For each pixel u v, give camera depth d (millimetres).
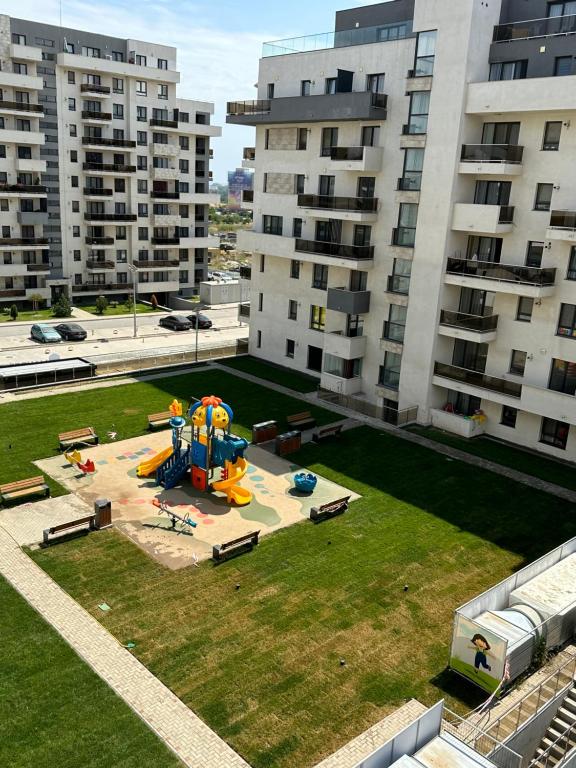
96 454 32281
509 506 29031
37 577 22109
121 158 73688
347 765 15500
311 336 46094
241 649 19234
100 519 25375
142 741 15820
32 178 68062
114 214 73375
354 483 30703
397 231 38344
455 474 32000
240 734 16219
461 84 33031
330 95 38906
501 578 23578
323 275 44469
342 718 16922
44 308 70688
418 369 37969
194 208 79938
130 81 71562
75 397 40188
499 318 34875
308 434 36438
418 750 14930
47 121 67750
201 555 24031
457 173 34156
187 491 29047
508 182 33812
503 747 15320
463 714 17281
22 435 33969
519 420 35406
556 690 18219
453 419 36875
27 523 25562
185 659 18688
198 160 79438
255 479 30703
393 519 27469
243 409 39906
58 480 29297
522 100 31344
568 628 20391
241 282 78625
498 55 33375
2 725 16016
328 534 26016
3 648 18656
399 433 37000
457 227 34719
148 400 40438
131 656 18672
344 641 19844
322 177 42625
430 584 23000
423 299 36875
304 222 44031
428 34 34406
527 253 33500
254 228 48156
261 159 46312
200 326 65688
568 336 32406
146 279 77938
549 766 17297
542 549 25656
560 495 30266
